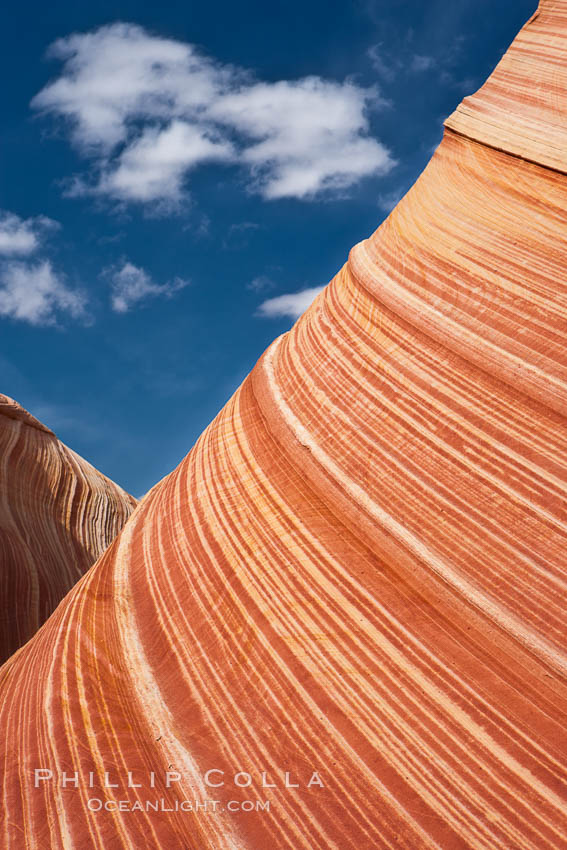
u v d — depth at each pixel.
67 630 3.68
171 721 3.09
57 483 11.52
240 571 3.50
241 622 3.28
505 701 2.61
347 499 3.39
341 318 4.43
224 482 4.17
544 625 2.65
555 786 2.38
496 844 2.31
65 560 10.01
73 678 3.26
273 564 3.41
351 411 3.74
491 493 3.01
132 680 3.38
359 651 2.92
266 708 2.92
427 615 2.92
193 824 2.64
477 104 4.76
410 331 3.80
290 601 3.21
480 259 3.78
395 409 3.55
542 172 3.95
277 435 4.04
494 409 3.22
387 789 2.52
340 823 2.49
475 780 2.46
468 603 2.82
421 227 4.37
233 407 4.92
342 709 2.77
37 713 3.16
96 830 2.57
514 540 2.86
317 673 2.91
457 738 2.57
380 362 3.82
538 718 2.54
